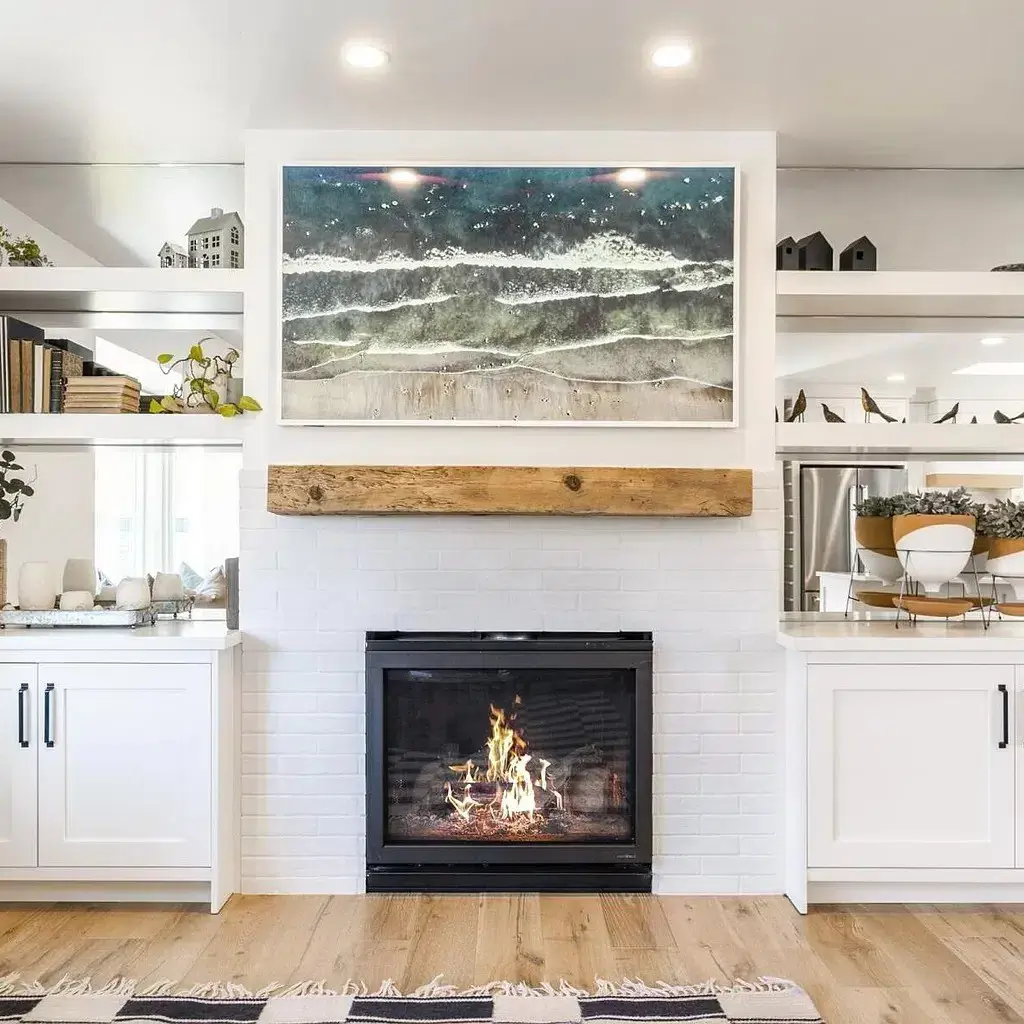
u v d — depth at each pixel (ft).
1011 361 11.69
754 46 8.71
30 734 9.84
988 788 9.90
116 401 10.69
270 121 10.38
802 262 10.92
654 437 10.62
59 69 9.12
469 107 10.03
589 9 8.07
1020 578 11.43
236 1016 7.68
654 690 10.57
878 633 10.66
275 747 10.52
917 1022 7.64
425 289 10.55
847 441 10.61
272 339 10.61
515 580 10.59
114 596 11.63
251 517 10.59
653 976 8.40
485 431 10.61
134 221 11.60
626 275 10.58
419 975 8.42
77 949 8.95
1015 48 8.72
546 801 10.49
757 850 10.52
